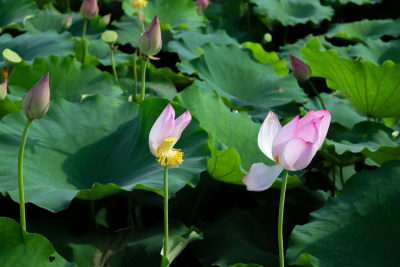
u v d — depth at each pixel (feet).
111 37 15.10
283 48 18.16
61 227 13.34
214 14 21.80
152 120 13.61
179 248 13.08
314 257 12.80
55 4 20.30
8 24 17.24
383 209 13.12
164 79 15.79
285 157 12.19
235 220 13.91
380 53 17.74
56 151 13.57
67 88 14.85
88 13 15.55
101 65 16.11
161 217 14.33
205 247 13.53
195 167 13.23
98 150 13.69
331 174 15.61
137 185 12.95
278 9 20.22
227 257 13.35
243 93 16.05
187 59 16.55
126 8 18.20
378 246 12.93
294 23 19.62
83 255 13.10
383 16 22.07
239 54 16.33
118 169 13.53
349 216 13.10
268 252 13.55
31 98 12.39
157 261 12.96
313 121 12.12
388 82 14.49
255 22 20.99
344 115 15.83
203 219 14.40
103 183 13.47
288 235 13.96
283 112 15.65
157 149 12.34
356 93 14.89
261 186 12.27
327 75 15.31
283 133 12.19
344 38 19.20
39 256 12.41
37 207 13.74
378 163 14.33
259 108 15.58
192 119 13.56
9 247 12.39
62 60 14.90
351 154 14.47
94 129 13.82
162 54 17.80
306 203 14.64
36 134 13.60
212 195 14.62
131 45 17.70
